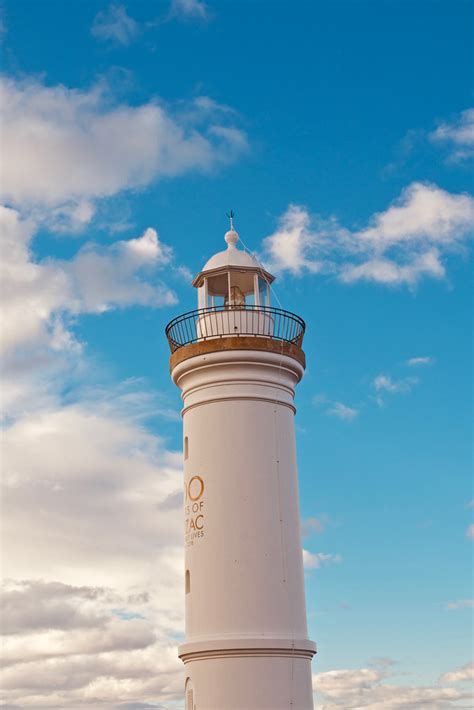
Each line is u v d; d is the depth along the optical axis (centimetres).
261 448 2631
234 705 2386
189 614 2555
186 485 2688
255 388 2677
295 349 2753
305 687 2483
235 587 2495
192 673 2477
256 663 2425
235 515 2559
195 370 2692
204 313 2762
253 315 2739
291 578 2556
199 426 2677
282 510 2609
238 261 2817
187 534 2638
